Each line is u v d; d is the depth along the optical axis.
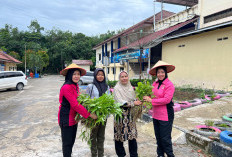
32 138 4.14
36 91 13.24
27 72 37.22
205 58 9.96
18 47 43.78
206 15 11.26
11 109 7.34
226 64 8.83
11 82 13.30
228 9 9.88
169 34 12.69
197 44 10.44
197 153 3.31
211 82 9.65
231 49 8.56
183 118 5.03
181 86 11.59
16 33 50.72
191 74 10.94
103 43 24.53
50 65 53.19
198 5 11.80
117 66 20.38
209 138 3.50
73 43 50.78
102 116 2.40
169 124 2.77
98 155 2.99
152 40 11.42
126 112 2.82
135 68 17.92
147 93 2.86
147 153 3.36
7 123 5.39
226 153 2.92
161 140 2.81
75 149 3.55
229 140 3.08
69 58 43.34
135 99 2.92
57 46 50.00
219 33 9.12
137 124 5.14
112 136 4.30
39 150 3.50
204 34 9.95
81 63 33.59
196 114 5.38
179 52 11.80
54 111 6.88
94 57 39.06
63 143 2.54
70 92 2.40
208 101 6.88
